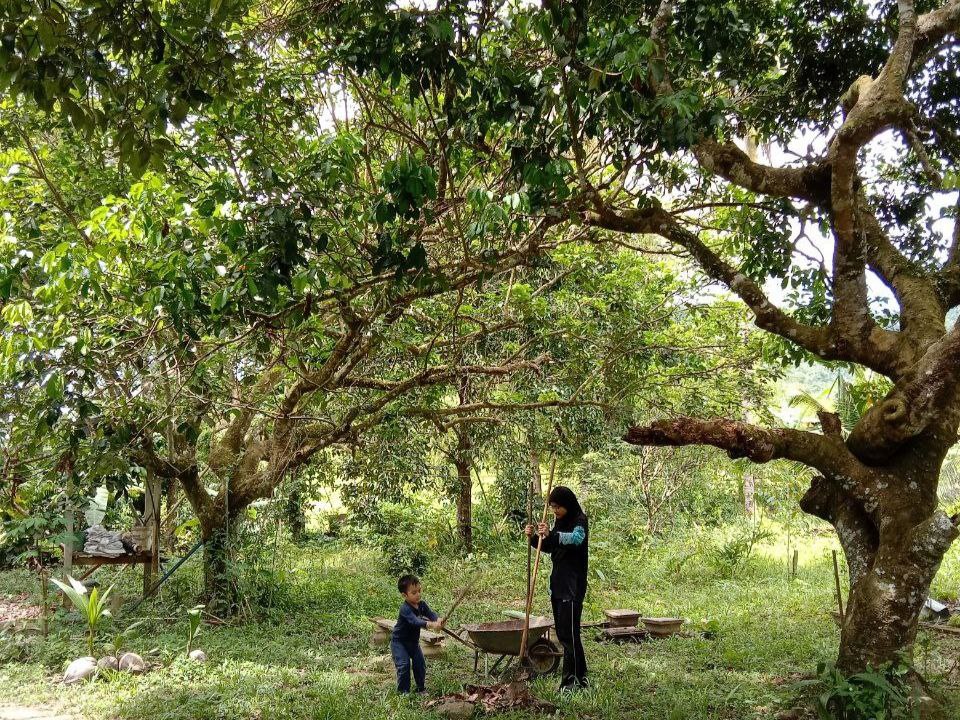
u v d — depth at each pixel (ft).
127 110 15.02
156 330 23.07
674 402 39.06
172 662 24.31
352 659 25.48
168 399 24.57
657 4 22.39
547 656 22.39
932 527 17.80
